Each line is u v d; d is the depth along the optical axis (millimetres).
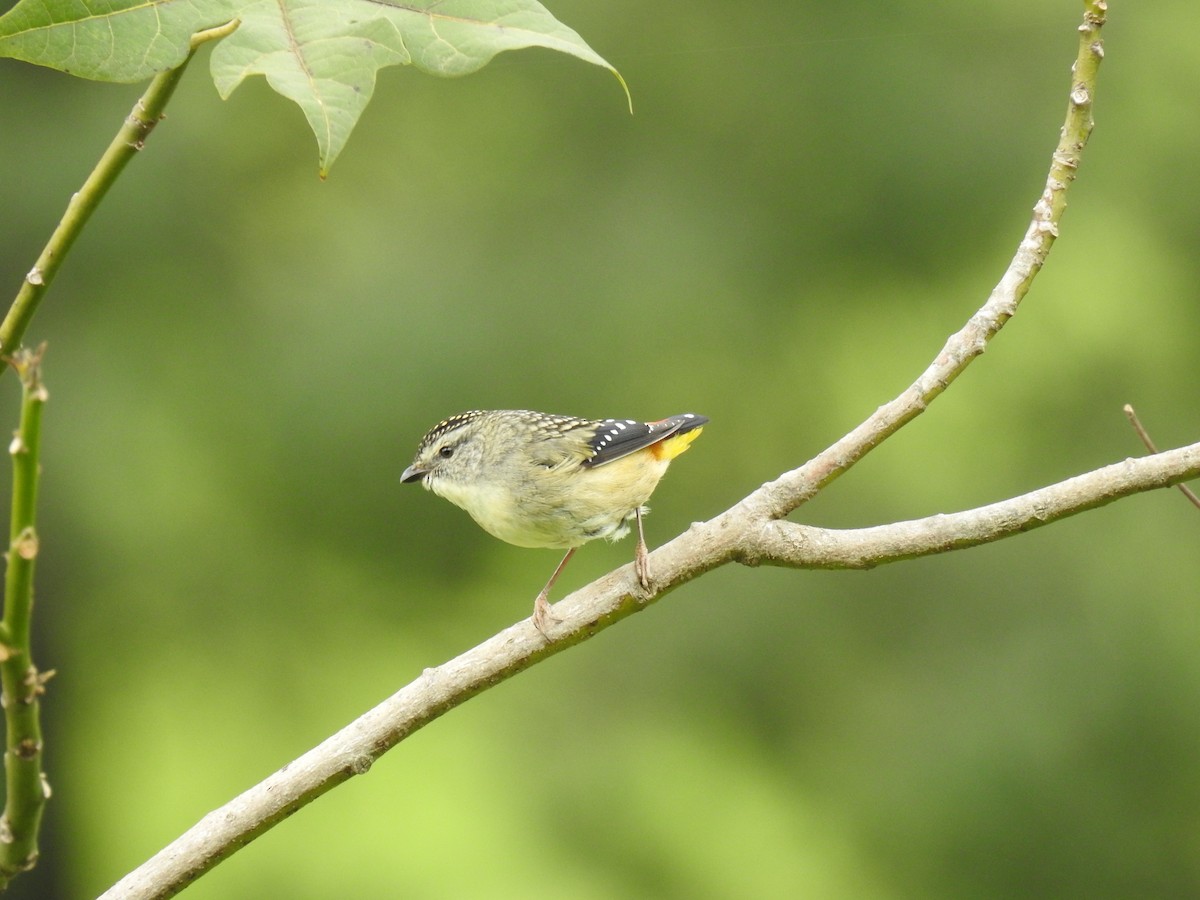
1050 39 14492
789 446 14383
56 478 13414
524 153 14516
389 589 14430
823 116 14172
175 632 14398
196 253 13805
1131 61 15094
